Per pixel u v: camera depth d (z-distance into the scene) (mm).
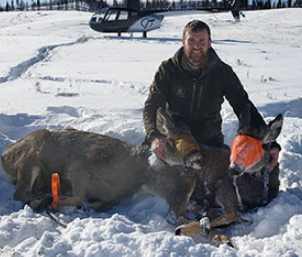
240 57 16609
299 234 3930
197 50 4973
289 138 6703
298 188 5270
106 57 16969
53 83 11266
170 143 4555
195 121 5434
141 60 15836
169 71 5254
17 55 17469
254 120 4703
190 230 4184
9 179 5547
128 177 5027
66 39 26375
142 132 6469
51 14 66250
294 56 16969
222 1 30625
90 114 7656
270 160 4820
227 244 4012
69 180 5125
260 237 4242
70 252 3707
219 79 5203
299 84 10672
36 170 5180
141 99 9180
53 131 5352
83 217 4699
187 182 4695
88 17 54594
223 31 34219
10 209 4906
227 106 8188
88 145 5102
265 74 12320
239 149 4277
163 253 3584
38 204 4863
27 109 8047
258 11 58094
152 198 5070
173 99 5371
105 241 3826
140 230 4238
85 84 11078
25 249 3828
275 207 4461
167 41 24234
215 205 4984
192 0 59188
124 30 27953
